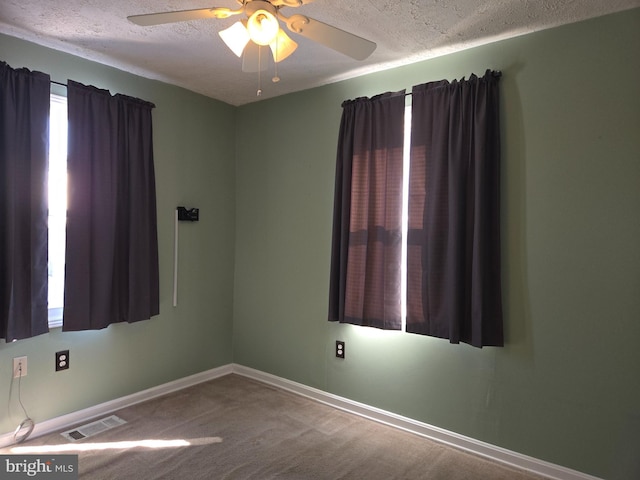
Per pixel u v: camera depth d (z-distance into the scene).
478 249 2.29
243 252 3.64
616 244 2.04
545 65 2.21
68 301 2.54
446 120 2.44
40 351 2.50
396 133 2.66
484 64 2.40
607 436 2.06
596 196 2.09
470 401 2.44
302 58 2.64
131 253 2.83
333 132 3.07
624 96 2.02
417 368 2.65
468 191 2.38
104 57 2.68
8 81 2.28
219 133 3.54
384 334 2.79
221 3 2.03
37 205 2.39
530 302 2.26
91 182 2.65
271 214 3.44
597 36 2.08
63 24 2.25
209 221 3.47
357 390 2.91
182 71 2.91
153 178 3.00
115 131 2.74
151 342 3.08
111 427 2.61
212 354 3.53
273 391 3.27
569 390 2.15
